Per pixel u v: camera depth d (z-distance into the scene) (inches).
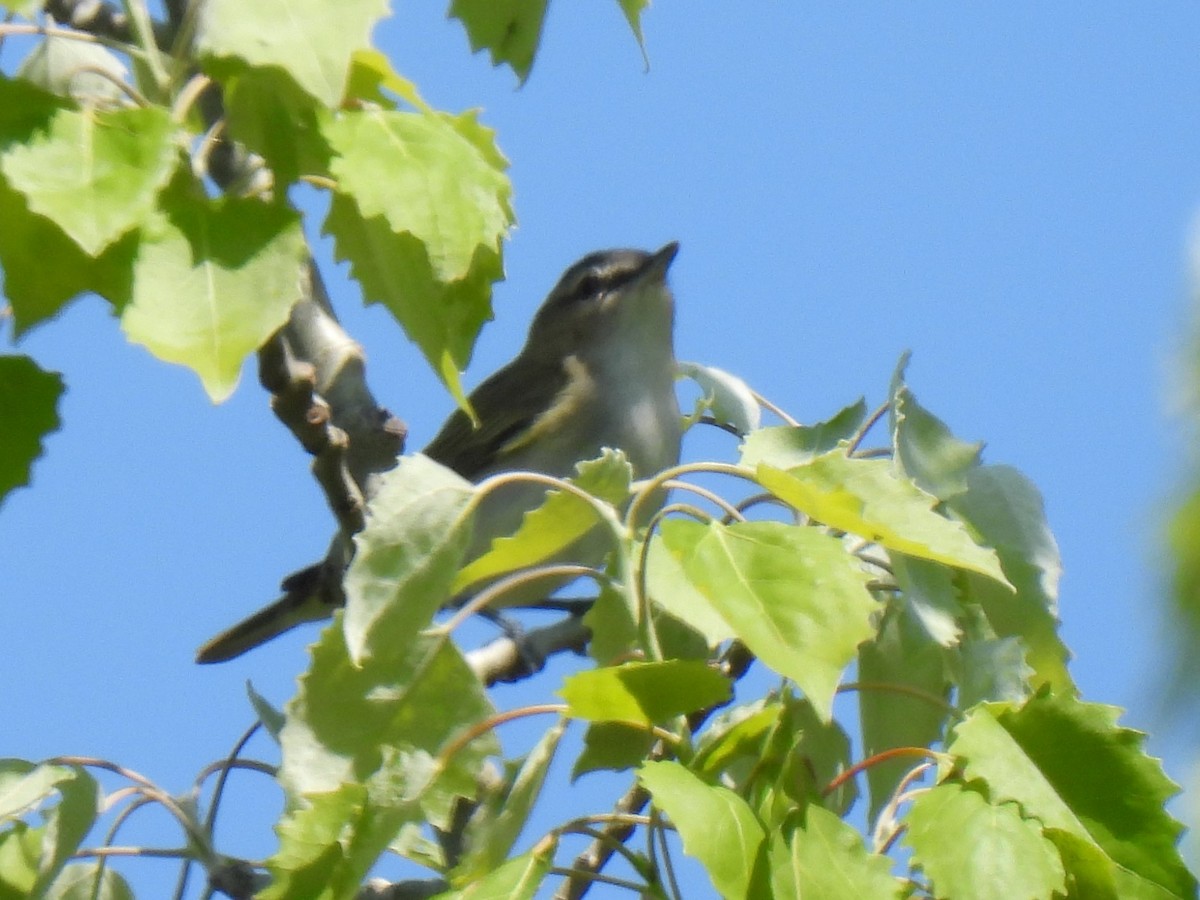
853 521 218.1
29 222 195.9
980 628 284.5
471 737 228.5
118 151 196.1
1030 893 207.3
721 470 226.2
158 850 275.1
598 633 236.4
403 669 232.8
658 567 217.3
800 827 208.1
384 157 223.5
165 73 224.7
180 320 196.9
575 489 228.8
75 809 253.9
